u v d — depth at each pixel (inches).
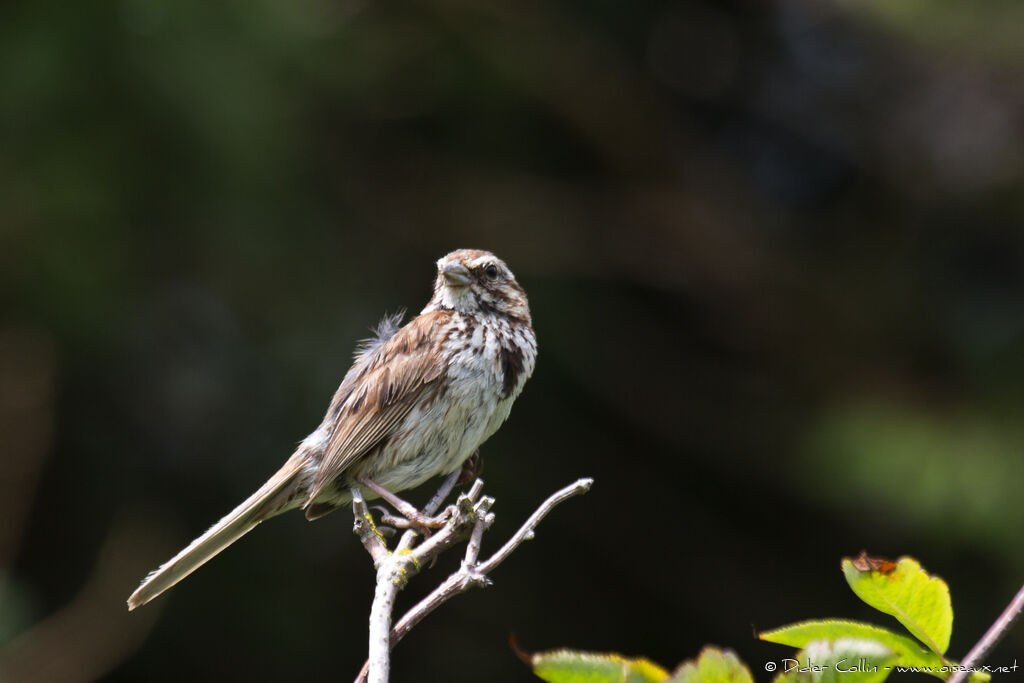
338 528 559.2
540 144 625.9
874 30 593.6
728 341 625.9
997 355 563.8
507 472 567.2
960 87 608.1
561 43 599.5
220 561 535.5
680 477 626.8
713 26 684.1
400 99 568.1
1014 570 492.7
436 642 567.8
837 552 606.9
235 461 542.9
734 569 618.2
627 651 594.2
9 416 477.4
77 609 502.0
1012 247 601.3
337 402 298.7
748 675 127.6
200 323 547.5
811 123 686.5
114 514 532.1
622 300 629.0
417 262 573.9
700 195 644.1
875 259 628.1
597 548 603.5
